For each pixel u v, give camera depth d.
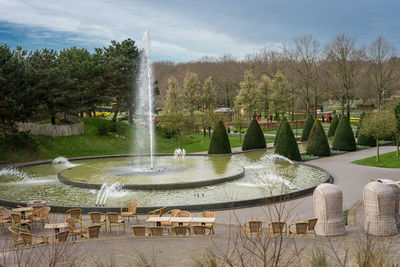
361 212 15.42
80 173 24.97
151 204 17.91
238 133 59.25
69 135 39.28
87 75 44.16
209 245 9.92
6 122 34.16
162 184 20.78
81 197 19.56
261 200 17.86
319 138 34.41
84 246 10.26
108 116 76.00
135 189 20.81
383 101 66.06
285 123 32.06
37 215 14.70
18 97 32.25
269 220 15.08
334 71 67.94
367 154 35.06
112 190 20.53
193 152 39.47
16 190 21.53
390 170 26.30
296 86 82.50
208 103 87.94
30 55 39.09
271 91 74.88
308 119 47.66
